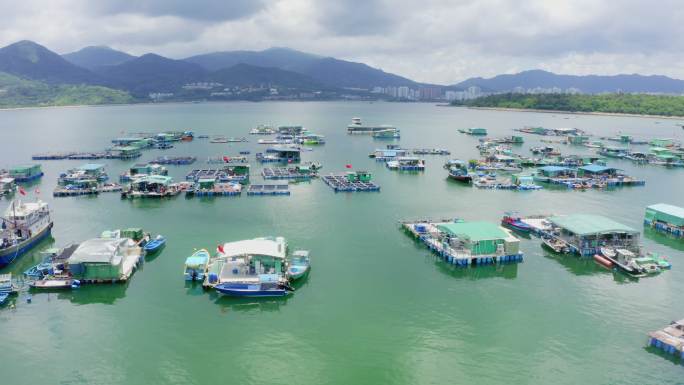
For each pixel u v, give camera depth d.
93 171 152.88
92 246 75.19
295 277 74.38
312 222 106.25
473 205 123.62
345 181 149.25
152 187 130.62
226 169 161.38
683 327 58.72
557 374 52.91
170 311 65.81
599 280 77.12
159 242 88.75
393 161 185.75
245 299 69.06
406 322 63.34
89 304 67.62
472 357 55.84
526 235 98.00
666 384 51.28
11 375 52.44
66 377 52.16
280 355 56.06
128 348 57.41
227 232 98.44
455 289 73.31
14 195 131.75
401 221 105.75
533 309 67.38
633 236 87.00
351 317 64.50
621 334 60.97
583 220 91.25
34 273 74.19
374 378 52.03
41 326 61.94
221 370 53.34
